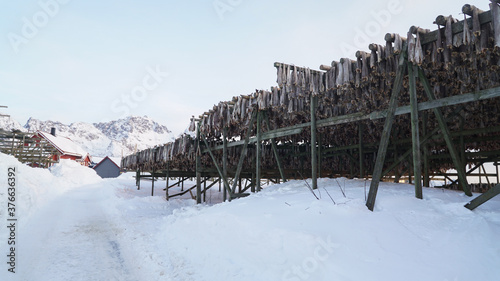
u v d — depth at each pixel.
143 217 11.36
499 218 4.34
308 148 14.02
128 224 9.64
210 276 4.68
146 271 5.27
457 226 4.23
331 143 13.78
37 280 4.66
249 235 4.90
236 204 7.34
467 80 6.19
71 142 59.59
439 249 3.66
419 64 5.38
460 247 3.64
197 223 6.61
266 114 10.34
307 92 7.89
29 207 10.00
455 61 5.64
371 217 4.63
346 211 4.80
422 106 5.62
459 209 4.80
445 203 5.14
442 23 5.08
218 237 5.61
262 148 14.65
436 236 3.99
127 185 30.11
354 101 7.32
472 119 9.54
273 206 6.11
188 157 15.05
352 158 12.42
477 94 4.90
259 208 6.15
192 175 20.00
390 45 5.84
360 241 3.89
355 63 6.77
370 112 7.13
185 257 5.78
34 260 5.53
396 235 4.03
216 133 13.20
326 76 7.25
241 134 12.46
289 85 7.64
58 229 8.50
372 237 3.97
